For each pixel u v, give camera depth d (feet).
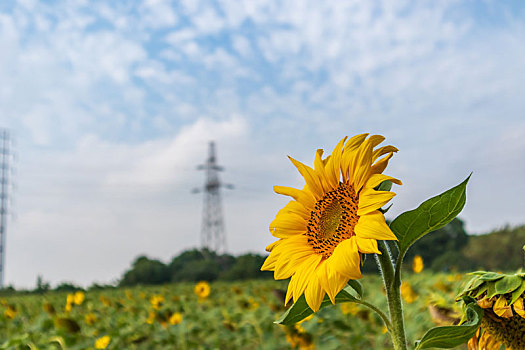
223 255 125.59
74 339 16.53
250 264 75.46
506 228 78.07
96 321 21.43
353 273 4.37
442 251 73.10
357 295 5.03
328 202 5.19
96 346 15.98
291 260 5.06
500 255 72.84
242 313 20.47
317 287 4.66
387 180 4.79
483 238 78.95
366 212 4.57
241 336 17.08
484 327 5.38
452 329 4.46
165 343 17.75
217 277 106.42
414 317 14.05
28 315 24.84
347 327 15.81
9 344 13.76
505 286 4.97
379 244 4.71
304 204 5.37
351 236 4.79
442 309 6.75
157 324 19.85
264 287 32.81
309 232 5.18
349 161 5.03
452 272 29.50
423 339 4.59
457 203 4.38
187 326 19.17
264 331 17.11
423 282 22.04
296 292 4.81
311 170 5.43
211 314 20.94
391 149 4.86
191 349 17.02
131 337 18.22
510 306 4.99
